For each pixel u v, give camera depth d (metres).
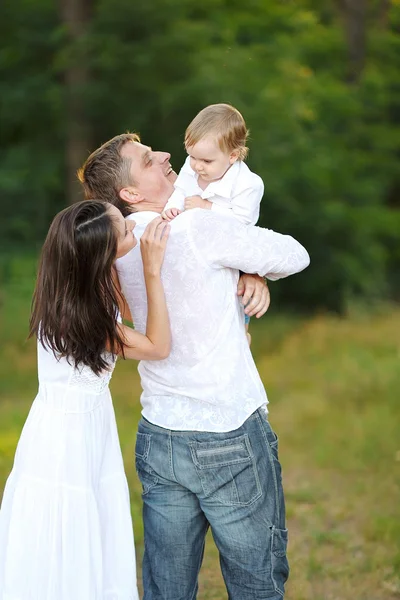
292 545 6.32
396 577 5.66
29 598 3.60
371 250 23.23
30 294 17.66
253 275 3.64
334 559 6.03
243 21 22.66
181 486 3.59
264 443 3.56
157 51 19.86
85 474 3.62
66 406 3.62
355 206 23.67
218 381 3.49
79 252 3.45
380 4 27.81
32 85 20.62
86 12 20.14
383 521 6.60
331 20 26.62
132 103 20.33
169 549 3.64
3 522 3.73
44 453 3.62
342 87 24.00
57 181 20.88
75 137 20.33
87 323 3.46
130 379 12.59
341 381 11.54
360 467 8.16
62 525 3.60
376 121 26.53
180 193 3.74
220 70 20.41
